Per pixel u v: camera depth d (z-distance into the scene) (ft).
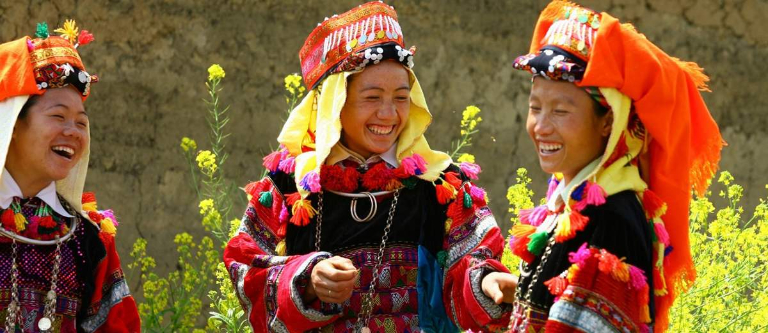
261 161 23.39
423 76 24.23
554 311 10.79
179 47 23.17
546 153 11.39
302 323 13.34
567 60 11.09
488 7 24.71
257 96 23.40
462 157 18.67
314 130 14.51
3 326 13.34
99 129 22.89
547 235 11.62
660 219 11.17
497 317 12.77
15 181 13.65
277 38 23.56
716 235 18.66
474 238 13.84
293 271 13.29
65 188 14.15
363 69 13.71
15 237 13.48
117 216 22.82
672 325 17.42
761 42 26.30
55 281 13.65
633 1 25.58
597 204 10.81
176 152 23.09
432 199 14.11
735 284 18.26
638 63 10.79
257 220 14.39
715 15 26.03
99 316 14.28
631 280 10.59
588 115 11.12
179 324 19.36
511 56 24.82
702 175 11.51
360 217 13.92
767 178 26.04
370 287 13.66
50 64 13.46
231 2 23.35
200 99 23.18
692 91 11.23
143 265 21.07
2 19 22.61
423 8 24.27
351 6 23.94
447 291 13.75
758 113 26.18
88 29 22.88
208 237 21.71
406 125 14.26
